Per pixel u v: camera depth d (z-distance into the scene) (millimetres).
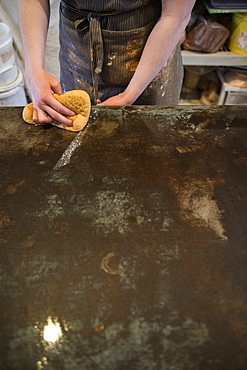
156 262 578
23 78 1981
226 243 606
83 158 760
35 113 834
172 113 870
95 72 1118
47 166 743
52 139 805
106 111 874
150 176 723
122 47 1050
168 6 905
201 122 847
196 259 583
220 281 556
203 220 642
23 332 498
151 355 477
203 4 1827
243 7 1638
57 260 580
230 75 2000
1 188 697
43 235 616
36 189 696
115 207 662
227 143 797
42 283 550
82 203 669
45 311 520
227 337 494
